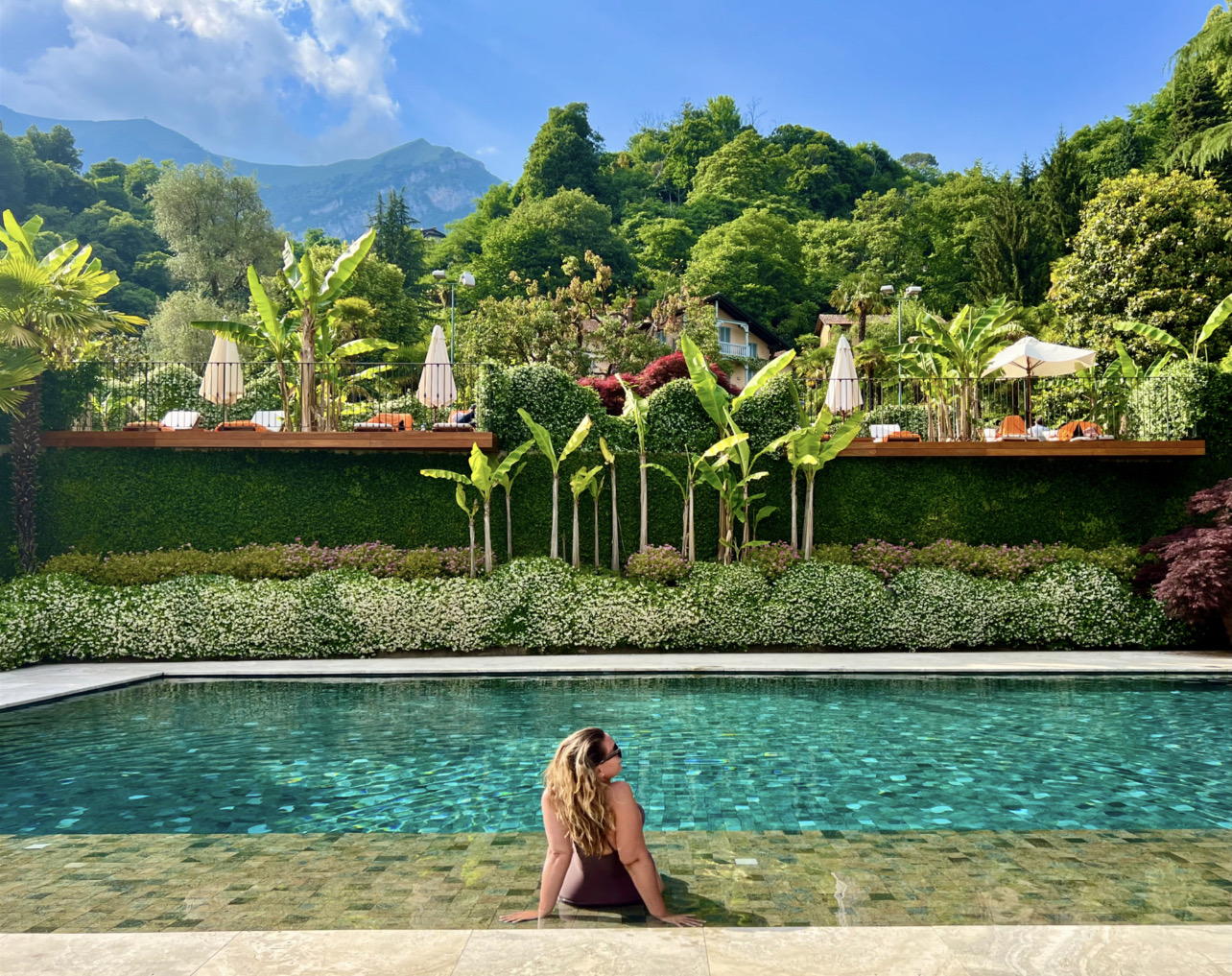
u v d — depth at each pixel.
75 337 14.37
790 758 6.73
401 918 3.62
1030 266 47.19
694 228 74.31
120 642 12.48
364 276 52.41
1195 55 25.56
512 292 59.09
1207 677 10.73
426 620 12.87
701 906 3.73
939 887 3.98
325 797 5.77
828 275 65.12
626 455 15.21
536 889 4.02
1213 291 26.42
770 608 13.10
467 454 15.03
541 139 79.00
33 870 4.31
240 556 13.66
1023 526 15.16
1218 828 5.00
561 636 13.02
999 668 10.88
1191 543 12.73
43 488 14.23
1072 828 4.99
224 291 48.94
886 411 21.39
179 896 3.92
